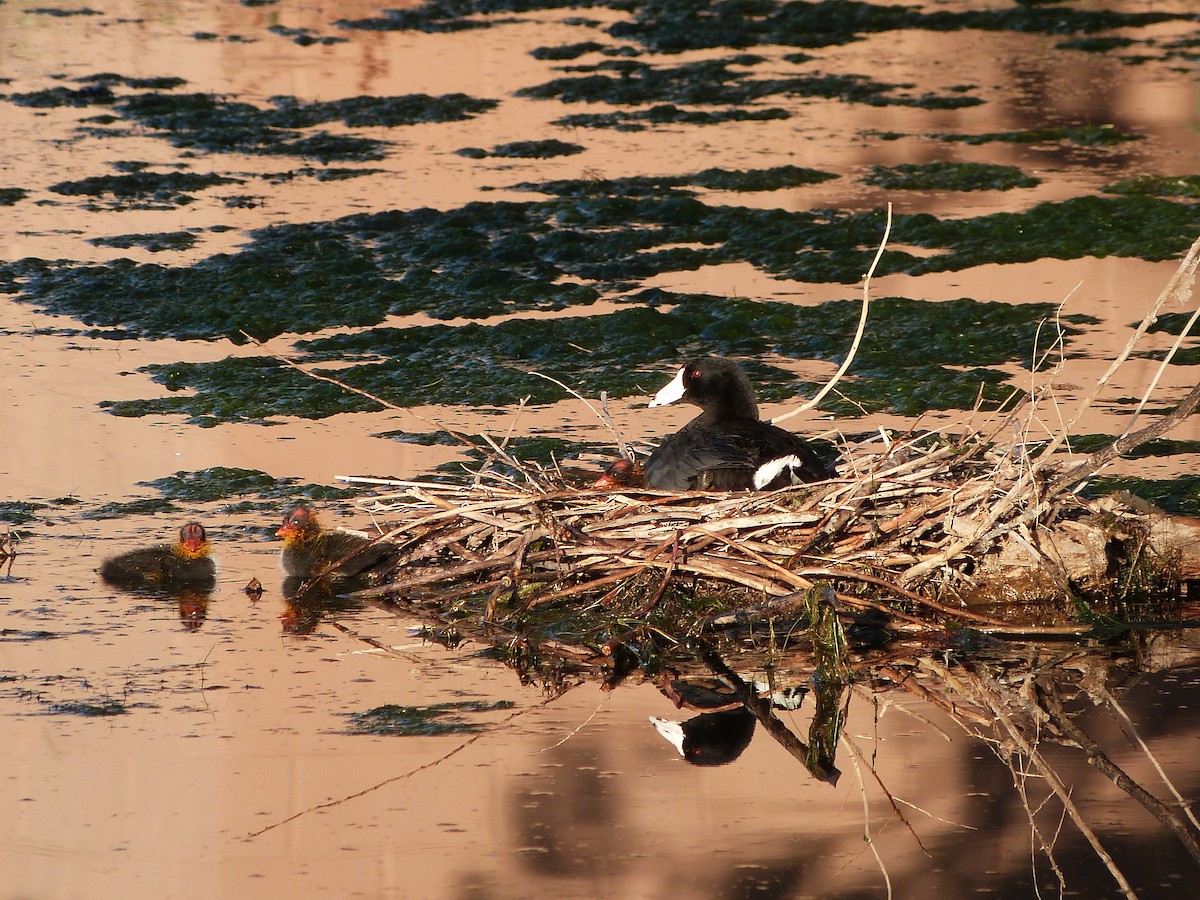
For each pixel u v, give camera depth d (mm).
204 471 14742
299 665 11125
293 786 9336
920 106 28672
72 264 20469
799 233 21562
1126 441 11891
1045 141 26406
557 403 16406
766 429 12969
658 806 9141
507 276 20031
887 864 8516
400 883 8273
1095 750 9938
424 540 13023
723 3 37000
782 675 11148
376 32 34406
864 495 12031
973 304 18859
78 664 11016
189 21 35250
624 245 21234
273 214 22484
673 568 11781
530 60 32031
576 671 11188
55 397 16547
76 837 8758
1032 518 12023
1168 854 8664
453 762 9664
